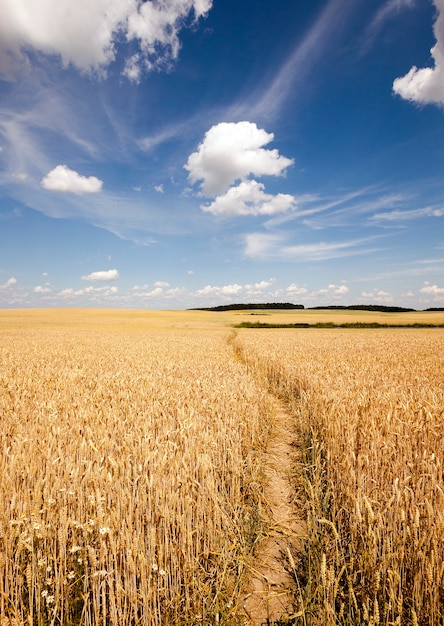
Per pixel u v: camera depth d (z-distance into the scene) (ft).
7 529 10.66
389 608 9.66
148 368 44.70
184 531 11.90
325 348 77.71
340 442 18.99
